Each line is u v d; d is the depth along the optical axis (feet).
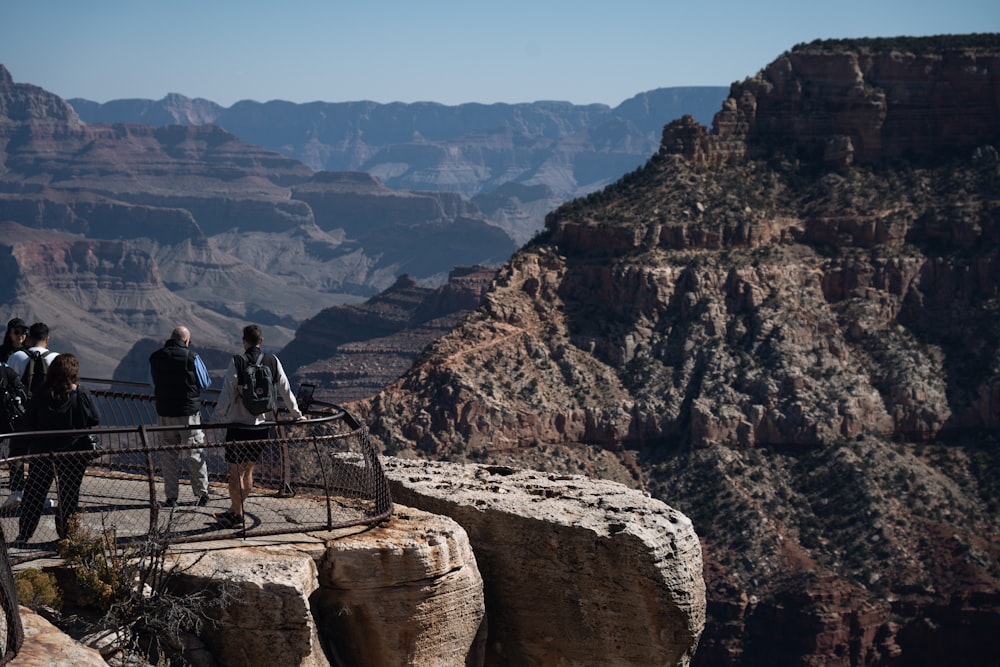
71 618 44.96
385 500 53.52
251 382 53.06
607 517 56.08
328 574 49.44
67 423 49.49
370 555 49.57
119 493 56.65
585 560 54.54
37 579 44.83
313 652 46.88
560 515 56.13
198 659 45.88
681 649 54.19
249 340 54.70
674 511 57.67
